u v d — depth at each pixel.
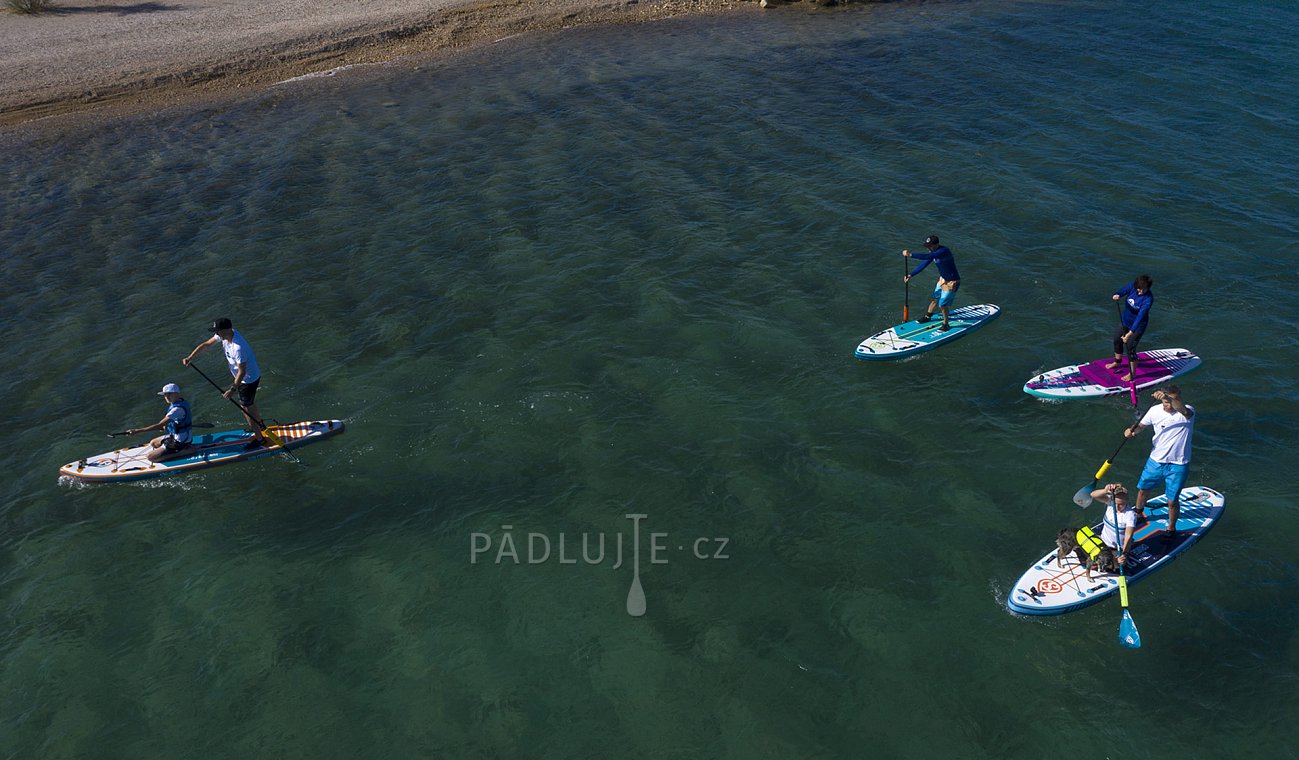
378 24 44.88
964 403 17.84
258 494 16.52
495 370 19.61
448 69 40.44
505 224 26.02
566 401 18.44
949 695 12.16
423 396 18.94
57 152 33.03
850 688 12.32
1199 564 13.88
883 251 23.41
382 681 12.74
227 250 25.58
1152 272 21.73
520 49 42.81
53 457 17.77
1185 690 12.06
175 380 20.09
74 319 22.61
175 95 38.19
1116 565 13.37
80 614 14.13
